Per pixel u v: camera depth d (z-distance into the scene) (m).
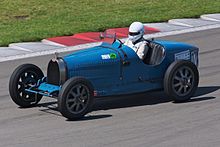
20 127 17.66
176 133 16.78
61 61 18.69
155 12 42.03
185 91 20.05
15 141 16.34
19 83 19.70
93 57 19.05
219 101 20.25
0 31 35.81
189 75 20.05
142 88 19.94
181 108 19.44
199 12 42.09
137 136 16.58
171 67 19.75
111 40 23.05
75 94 18.06
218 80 23.45
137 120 18.17
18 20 40.00
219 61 27.30
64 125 17.78
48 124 17.91
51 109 19.64
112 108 19.61
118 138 16.44
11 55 29.73
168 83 19.73
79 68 18.72
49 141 16.28
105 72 19.14
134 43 20.12
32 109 19.69
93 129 17.31
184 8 43.81
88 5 44.91
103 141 16.20
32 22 39.03
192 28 37.38
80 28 35.97
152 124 17.70
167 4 45.44
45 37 33.72
